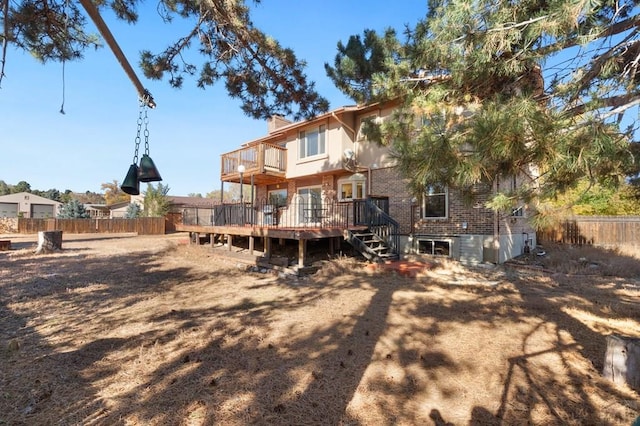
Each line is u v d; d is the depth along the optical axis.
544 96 3.06
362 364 3.21
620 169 2.44
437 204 10.95
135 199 39.97
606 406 2.48
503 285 6.87
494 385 2.81
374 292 6.21
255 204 14.41
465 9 3.01
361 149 13.14
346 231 9.29
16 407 2.44
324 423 2.30
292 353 3.47
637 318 4.63
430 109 3.75
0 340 3.79
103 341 3.79
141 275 7.98
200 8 3.77
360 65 5.90
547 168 2.46
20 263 9.42
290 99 5.41
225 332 4.10
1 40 3.50
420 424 2.29
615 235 13.30
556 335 3.97
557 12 2.43
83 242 16.28
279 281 7.38
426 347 3.63
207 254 11.24
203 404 2.50
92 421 2.29
